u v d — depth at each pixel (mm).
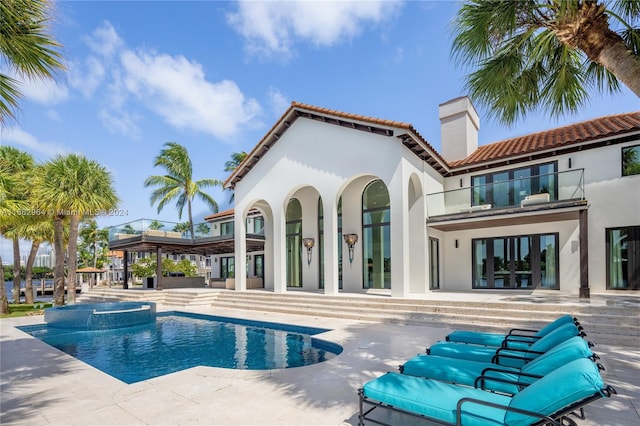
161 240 21781
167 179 30719
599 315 8891
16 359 8039
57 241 18688
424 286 14586
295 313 13977
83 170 17859
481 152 18062
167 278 25078
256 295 16641
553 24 5684
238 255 18703
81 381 6305
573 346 3785
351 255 17828
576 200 12047
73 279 18922
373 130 14055
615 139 12836
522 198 13414
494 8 6008
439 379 4621
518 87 7109
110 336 11648
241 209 18719
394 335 9516
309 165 15984
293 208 21266
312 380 5980
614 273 12875
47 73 5359
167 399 5277
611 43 5262
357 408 4824
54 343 10719
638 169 12547
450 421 3453
